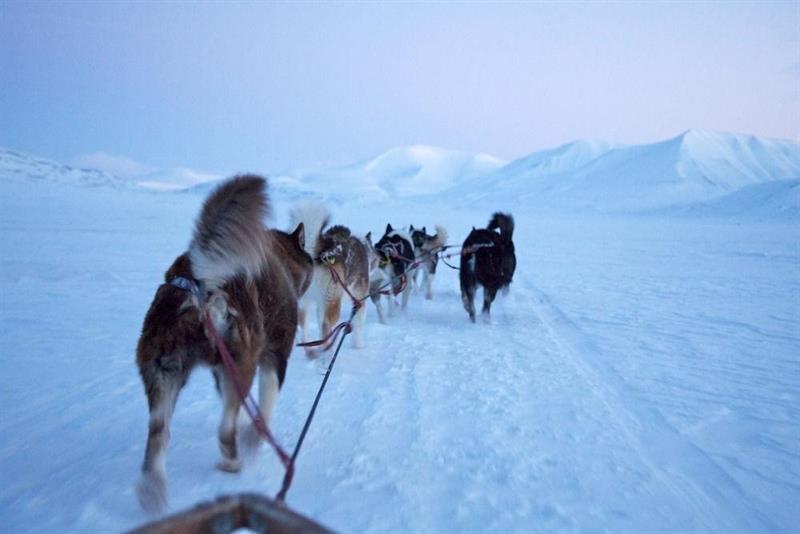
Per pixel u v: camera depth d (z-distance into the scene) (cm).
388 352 750
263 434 338
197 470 395
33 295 1036
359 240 771
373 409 534
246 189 339
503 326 946
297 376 634
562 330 930
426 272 1204
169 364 324
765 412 573
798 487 423
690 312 1107
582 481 412
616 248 2705
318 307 681
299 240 504
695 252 2512
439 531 338
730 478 432
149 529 178
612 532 350
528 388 616
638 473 429
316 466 414
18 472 396
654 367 720
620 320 1020
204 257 330
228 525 197
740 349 817
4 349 698
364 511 355
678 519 369
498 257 951
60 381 589
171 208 5647
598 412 550
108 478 387
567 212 10538
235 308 339
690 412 566
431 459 434
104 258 1577
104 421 490
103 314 904
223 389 347
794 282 1552
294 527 186
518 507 371
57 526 328
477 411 540
